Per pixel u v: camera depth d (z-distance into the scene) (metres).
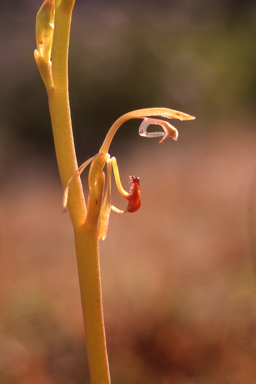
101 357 0.17
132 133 0.98
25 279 0.43
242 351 0.31
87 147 0.97
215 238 0.48
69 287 0.42
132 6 1.21
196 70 1.11
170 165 0.77
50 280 0.43
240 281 0.38
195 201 0.60
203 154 0.78
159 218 0.57
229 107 1.02
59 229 0.58
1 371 0.30
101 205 0.17
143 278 0.42
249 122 0.88
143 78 1.11
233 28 1.14
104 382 0.17
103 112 1.03
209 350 0.31
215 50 1.12
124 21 1.18
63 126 0.17
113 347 0.33
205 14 1.20
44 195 0.75
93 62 1.11
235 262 0.42
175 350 0.31
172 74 1.12
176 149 0.84
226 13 1.18
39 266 0.47
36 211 0.66
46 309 0.37
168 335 0.33
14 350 0.32
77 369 0.30
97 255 0.17
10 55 1.06
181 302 0.37
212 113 1.02
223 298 0.36
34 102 1.01
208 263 0.43
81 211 0.17
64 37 0.17
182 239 0.50
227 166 0.69
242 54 1.08
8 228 0.60
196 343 0.32
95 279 0.17
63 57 0.17
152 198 0.65
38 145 0.99
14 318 0.36
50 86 0.17
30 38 1.10
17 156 0.94
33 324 0.35
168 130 0.17
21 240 0.55
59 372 0.30
